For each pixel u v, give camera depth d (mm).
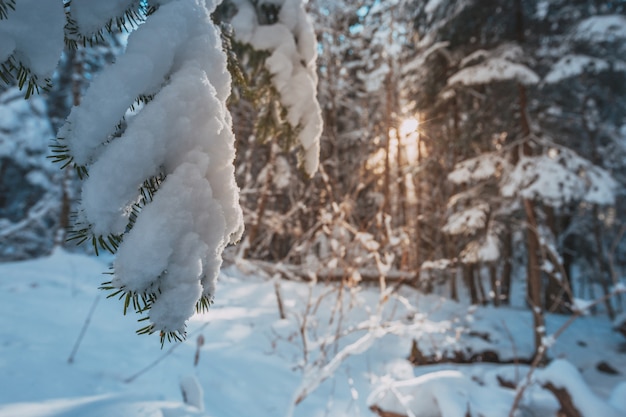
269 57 2230
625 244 14789
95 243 675
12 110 10438
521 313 9961
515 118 8852
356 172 8125
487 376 3797
